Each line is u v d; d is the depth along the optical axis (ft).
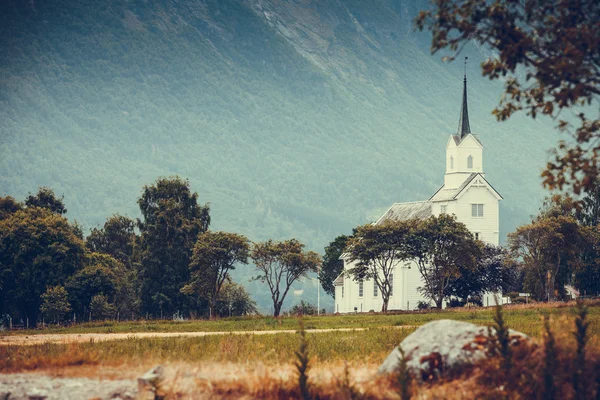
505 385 75.25
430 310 328.70
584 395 72.95
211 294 409.08
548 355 75.36
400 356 83.51
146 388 79.00
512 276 398.42
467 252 361.30
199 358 110.83
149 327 240.73
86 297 406.21
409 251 367.66
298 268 378.12
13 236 409.08
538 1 86.38
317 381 80.74
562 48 85.61
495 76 90.02
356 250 379.55
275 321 259.80
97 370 95.61
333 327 219.41
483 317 232.32
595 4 85.20
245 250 388.78
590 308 249.55
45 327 305.12
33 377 91.40
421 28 89.04
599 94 85.05
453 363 80.69
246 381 81.46
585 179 90.33
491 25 87.45
